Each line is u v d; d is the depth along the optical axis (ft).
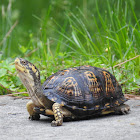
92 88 17.51
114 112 18.93
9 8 40.45
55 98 16.61
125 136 12.76
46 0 53.67
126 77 27.48
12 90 26.21
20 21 49.88
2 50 38.32
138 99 24.02
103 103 17.57
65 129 14.65
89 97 17.15
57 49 34.19
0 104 22.62
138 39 30.99
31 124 16.44
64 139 12.68
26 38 45.09
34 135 13.66
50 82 17.83
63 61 29.45
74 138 12.77
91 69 18.74
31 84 16.87
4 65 28.76
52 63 30.14
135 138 12.39
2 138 13.28
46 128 15.16
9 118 18.07
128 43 30.50
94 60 29.32
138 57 29.32
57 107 16.17
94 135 13.12
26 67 16.79
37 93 16.93
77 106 16.69
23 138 13.15
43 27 35.40
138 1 40.52
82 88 17.22
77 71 18.31
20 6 52.75
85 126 15.10
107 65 28.45
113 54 31.83
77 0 46.32
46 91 17.15
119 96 18.79
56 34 42.55
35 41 41.47
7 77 27.35
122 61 29.17
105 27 31.27
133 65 28.86
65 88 17.04
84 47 34.78
